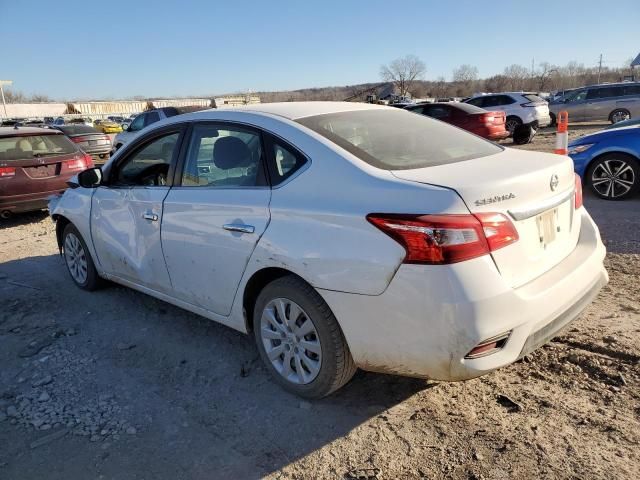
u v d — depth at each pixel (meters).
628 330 3.61
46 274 5.64
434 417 2.89
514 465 2.50
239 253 3.15
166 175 3.88
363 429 2.84
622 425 2.70
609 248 5.44
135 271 4.13
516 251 2.56
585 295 2.95
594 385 3.06
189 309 3.80
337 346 2.84
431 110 15.85
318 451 2.70
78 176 4.45
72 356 3.79
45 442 2.85
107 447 2.79
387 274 2.51
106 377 3.49
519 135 18.28
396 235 2.48
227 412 3.06
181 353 3.77
